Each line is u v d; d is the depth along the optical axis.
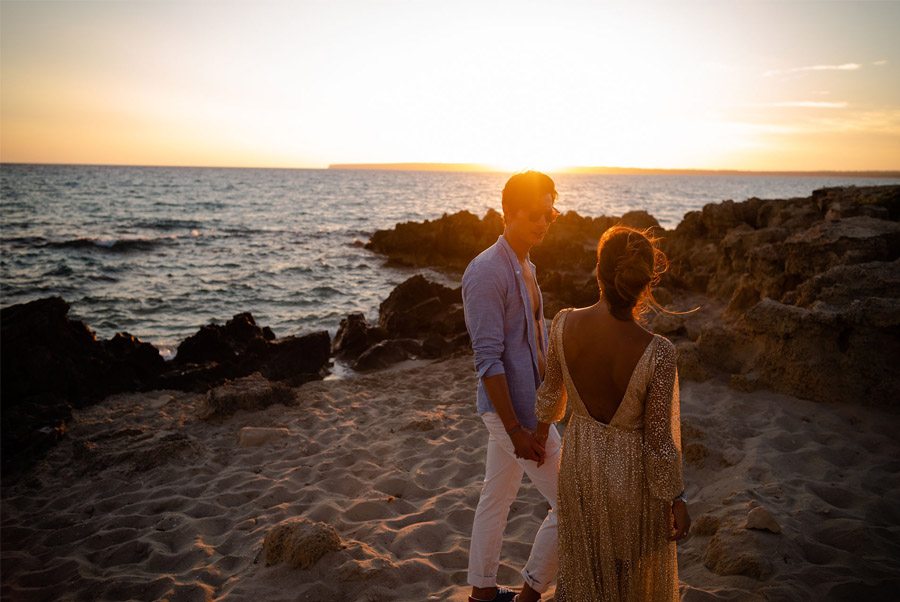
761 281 8.30
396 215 55.56
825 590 2.92
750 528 3.41
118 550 4.13
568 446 2.25
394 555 3.72
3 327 7.76
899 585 2.95
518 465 2.86
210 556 3.95
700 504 4.11
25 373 7.53
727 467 4.55
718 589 3.02
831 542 3.42
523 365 2.70
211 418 6.79
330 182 153.62
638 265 2.01
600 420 2.19
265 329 11.27
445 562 3.63
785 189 154.12
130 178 141.00
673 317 8.36
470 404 7.02
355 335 10.94
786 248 8.08
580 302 13.83
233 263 25.34
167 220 44.66
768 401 5.67
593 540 2.20
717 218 15.09
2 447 6.12
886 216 9.73
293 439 6.11
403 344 10.60
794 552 3.24
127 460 5.74
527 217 2.63
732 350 6.53
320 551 3.59
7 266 23.11
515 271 2.68
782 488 4.02
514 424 2.55
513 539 3.83
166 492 5.06
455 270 24.33
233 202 69.06
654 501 2.14
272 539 3.75
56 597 3.62
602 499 2.15
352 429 6.34
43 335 7.95
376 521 4.20
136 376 8.59
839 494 3.98
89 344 8.57
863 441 4.81
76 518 4.77
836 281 6.48
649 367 2.05
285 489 4.90
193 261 25.81
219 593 3.49
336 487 4.91
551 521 2.70
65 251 27.39
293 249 30.48
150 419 7.00
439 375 8.51
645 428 2.11
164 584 3.60
